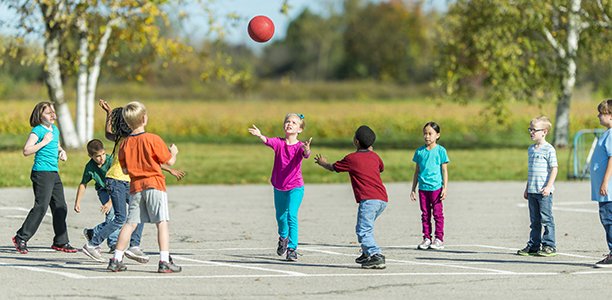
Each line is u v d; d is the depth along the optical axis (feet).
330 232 105.60
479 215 124.06
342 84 650.43
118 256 73.41
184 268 76.07
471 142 346.95
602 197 78.74
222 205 136.98
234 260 81.71
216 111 446.60
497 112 283.18
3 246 90.58
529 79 265.75
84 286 66.54
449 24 288.51
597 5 261.44
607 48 263.70
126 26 229.86
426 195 91.50
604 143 78.95
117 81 589.32
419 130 396.16
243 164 227.61
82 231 104.22
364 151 77.97
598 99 479.00
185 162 231.50
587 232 104.83
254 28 86.84
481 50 271.08
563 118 287.28
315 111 453.99
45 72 240.12
